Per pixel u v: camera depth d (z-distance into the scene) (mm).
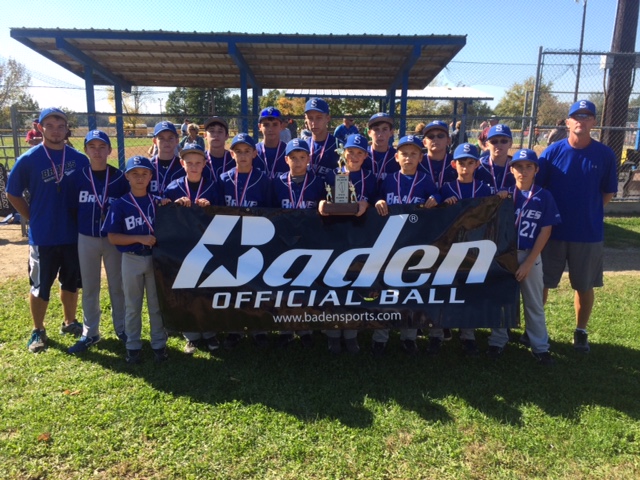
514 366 4074
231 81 13508
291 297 3924
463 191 4066
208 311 3922
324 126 4672
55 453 2916
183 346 4418
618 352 4340
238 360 4141
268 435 3107
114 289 4348
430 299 3949
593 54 9969
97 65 11000
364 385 3738
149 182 4188
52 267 4285
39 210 4188
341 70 11930
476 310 3961
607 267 7242
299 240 3922
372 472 2797
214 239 3891
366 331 4789
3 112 37781
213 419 3270
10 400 3479
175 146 4496
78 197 4145
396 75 12500
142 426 3184
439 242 3926
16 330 4660
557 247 4367
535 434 3146
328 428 3182
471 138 16562
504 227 3924
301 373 3924
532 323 4152
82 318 5008
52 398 3490
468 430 3195
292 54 10188
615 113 11750
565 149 4277
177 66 11477
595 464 2891
